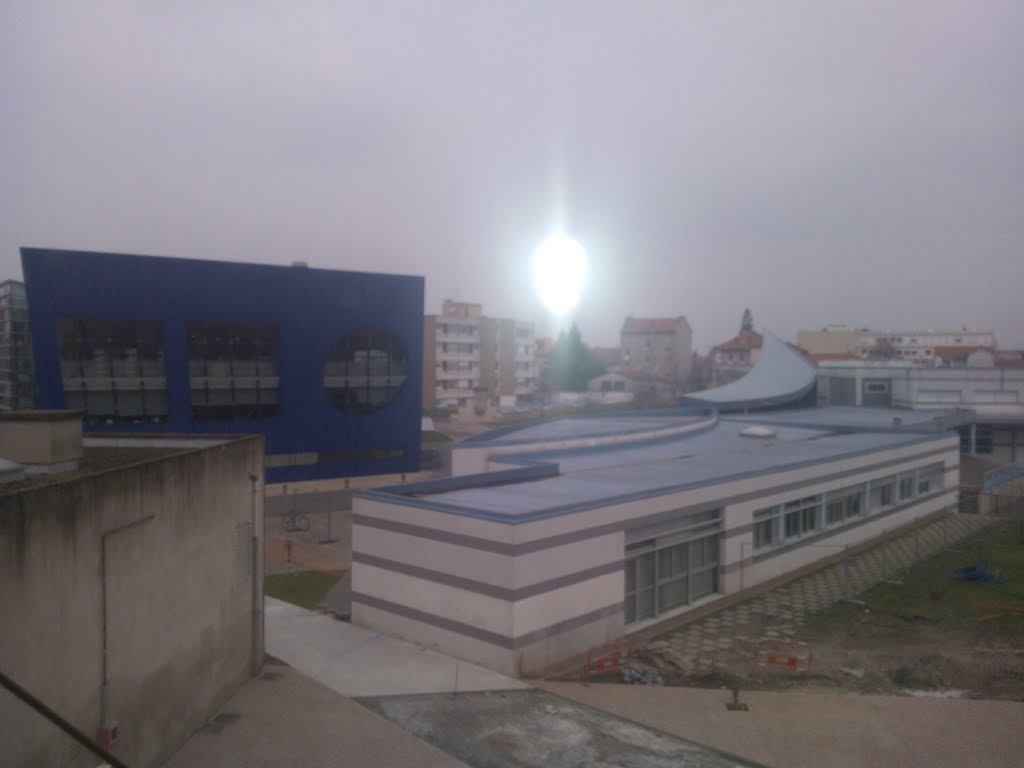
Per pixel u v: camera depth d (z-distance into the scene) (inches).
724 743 565.6
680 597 911.7
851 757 547.5
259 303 1756.9
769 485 1045.2
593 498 860.6
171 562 508.4
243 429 1764.3
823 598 987.9
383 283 1904.5
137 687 466.3
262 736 540.7
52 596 383.6
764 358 2901.1
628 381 4589.1
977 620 885.2
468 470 1242.0
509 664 694.5
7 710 345.1
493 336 4077.3
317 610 907.4
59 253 1558.8
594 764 526.6
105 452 666.2
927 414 2225.6
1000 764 539.5
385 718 588.1
